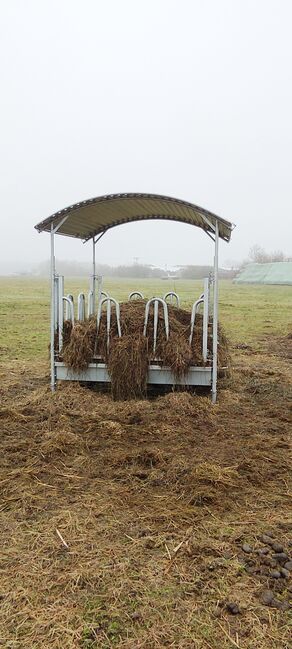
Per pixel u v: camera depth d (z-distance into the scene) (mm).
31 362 8102
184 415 5090
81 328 5773
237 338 11391
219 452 4234
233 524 3117
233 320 14945
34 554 2777
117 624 2264
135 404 5301
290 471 3920
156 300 5445
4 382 6637
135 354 5453
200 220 5992
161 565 2684
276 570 2658
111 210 5891
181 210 5742
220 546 2863
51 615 2314
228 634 2221
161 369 5508
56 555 2770
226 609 2369
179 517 3178
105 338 5672
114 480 3697
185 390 5637
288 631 2244
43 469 3855
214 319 5328
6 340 10422
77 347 5668
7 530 3027
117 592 2465
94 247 7188
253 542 2922
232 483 3650
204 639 2189
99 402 5453
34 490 3533
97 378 5711
